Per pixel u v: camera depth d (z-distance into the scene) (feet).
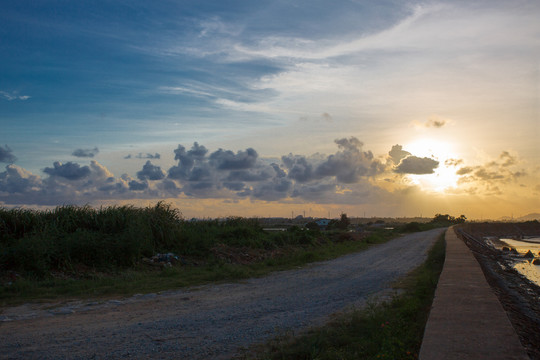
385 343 18.86
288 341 22.07
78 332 24.06
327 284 44.09
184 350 20.74
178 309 30.96
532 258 127.65
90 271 46.42
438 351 16.34
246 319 27.63
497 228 419.74
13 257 42.96
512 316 29.48
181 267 55.06
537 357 19.92
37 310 30.27
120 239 52.31
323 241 104.99
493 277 61.16
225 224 89.45
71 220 55.21
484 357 15.61
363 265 62.95
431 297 31.83
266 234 89.81
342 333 23.16
